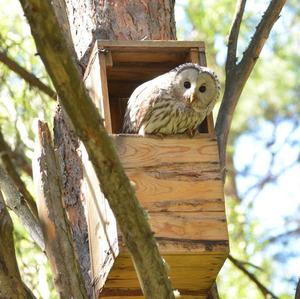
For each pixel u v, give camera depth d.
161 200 10.74
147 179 10.80
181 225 10.67
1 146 13.28
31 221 11.13
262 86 22.45
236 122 23.19
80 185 11.96
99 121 8.59
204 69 11.63
